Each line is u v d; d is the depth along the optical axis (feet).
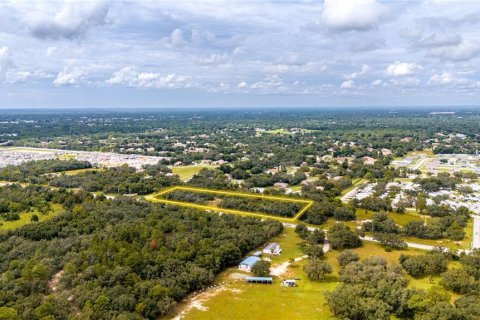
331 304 442.50
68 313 421.18
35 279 473.26
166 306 443.73
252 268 551.59
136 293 453.99
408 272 538.88
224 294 500.33
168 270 508.53
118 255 519.60
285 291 507.30
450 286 485.97
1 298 430.61
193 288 505.66
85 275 482.69
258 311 458.91
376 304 422.82
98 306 421.59
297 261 598.34
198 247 569.23
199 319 442.50
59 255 545.03
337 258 592.19
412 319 429.79
